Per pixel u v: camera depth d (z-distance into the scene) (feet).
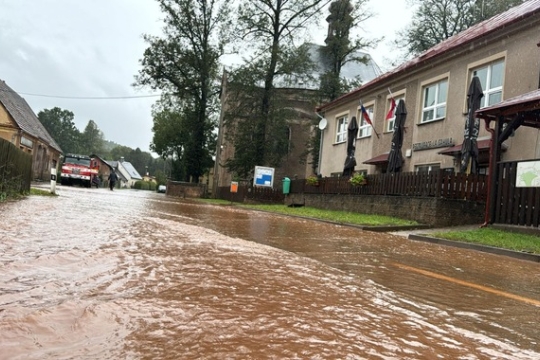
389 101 67.82
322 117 93.40
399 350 7.13
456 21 104.27
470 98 42.78
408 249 24.29
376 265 17.06
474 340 8.13
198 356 6.12
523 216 32.37
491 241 28.27
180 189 125.49
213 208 57.72
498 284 15.19
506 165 34.35
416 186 44.50
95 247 14.60
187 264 13.01
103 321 7.26
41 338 6.36
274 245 20.52
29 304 7.90
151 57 132.67
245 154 108.06
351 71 133.49
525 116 34.35
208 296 9.48
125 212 33.47
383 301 10.70
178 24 132.05
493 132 35.58
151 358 5.94
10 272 10.27
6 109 123.34
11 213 23.88
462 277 16.07
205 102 139.23
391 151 55.01
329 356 6.54
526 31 42.60
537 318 10.49
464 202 40.75
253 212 56.18
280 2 112.37
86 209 32.50
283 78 118.73
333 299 10.32
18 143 125.08
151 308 8.20
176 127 179.73
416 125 59.36
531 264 22.18
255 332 7.36
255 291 10.33
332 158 86.84
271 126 107.76
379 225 38.70
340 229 35.35
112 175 126.82
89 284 9.73
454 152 48.03
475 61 49.29
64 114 374.22
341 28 113.70
